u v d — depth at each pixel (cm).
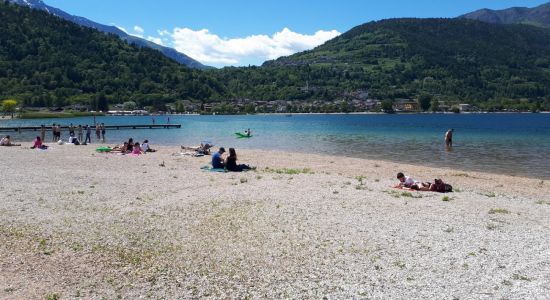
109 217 1581
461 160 3806
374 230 1446
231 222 1524
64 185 2205
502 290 1005
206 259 1177
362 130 8894
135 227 1457
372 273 1095
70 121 14062
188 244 1295
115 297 955
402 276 1078
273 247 1273
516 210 1800
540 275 1089
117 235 1367
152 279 1050
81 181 2328
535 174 3050
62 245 1268
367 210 1719
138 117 18488
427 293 987
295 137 6794
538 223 1582
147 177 2494
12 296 947
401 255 1220
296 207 1744
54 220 1527
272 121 14588
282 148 4947
